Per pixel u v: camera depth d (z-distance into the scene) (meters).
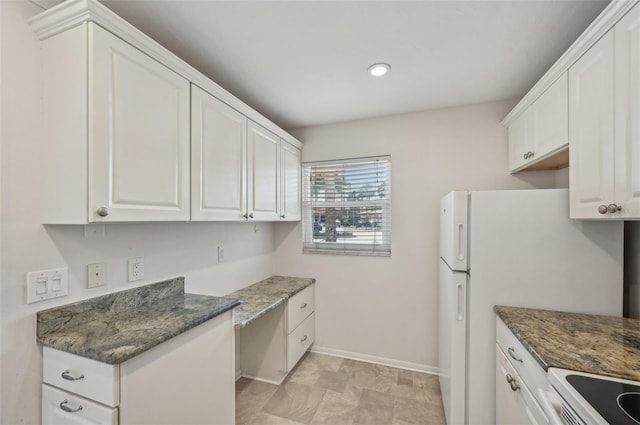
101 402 0.93
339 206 2.69
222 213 1.65
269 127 2.16
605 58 1.06
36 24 1.06
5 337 1.00
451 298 1.61
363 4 1.18
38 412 1.07
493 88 1.96
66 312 1.14
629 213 0.96
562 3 1.17
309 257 2.75
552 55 1.56
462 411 1.56
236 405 1.96
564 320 1.30
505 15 1.24
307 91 2.01
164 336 1.07
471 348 1.54
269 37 1.40
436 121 2.36
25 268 1.05
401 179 2.46
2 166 1.01
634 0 0.93
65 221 1.04
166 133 1.28
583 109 1.20
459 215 1.57
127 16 1.24
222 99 1.65
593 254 1.38
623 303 1.45
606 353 1.00
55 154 1.06
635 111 0.94
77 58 1.01
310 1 1.16
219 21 1.28
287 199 2.47
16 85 1.04
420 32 1.36
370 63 1.64
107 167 1.04
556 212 1.42
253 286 2.44
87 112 0.99
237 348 2.32
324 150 2.71
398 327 2.47
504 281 1.49
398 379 2.27
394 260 2.48
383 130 2.51
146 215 1.19
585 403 0.73
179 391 1.15
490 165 2.21
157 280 1.58
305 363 2.52
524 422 1.13
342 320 2.64
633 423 0.66
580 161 1.23
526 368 1.12
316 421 1.80
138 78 1.15
